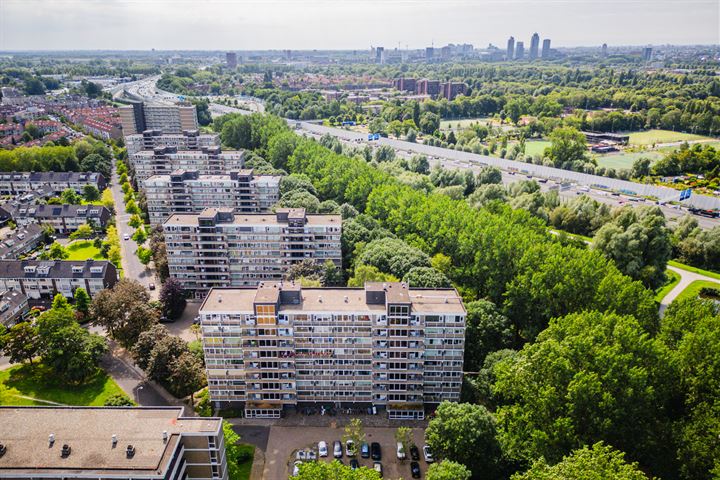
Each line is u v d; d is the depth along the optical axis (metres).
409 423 181.00
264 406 182.50
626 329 163.50
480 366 193.75
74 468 118.06
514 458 146.75
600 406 144.12
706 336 159.88
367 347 175.38
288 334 173.62
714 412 143.00
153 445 125.25
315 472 130.62
